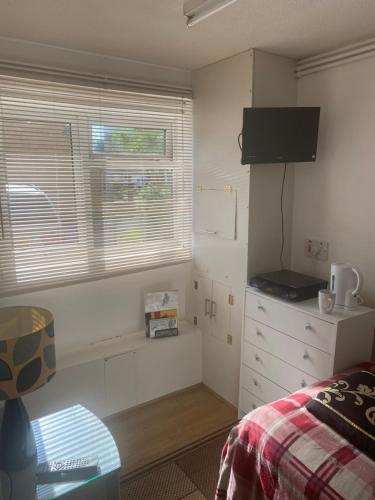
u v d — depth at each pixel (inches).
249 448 56.9
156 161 100.4
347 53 80.0
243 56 85.4
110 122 91.3
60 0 60.4
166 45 81.2
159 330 103.1
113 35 75.8
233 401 101.8
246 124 81.7
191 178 107.3
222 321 102.3
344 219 86.8
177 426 95.0
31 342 52.7
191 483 77.5
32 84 79.7
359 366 73.3
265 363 86.8
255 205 90.7
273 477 52.3
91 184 90.7
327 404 56.8
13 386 52.1
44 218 85.7
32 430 60.3
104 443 62.3
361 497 44.1
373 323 76.3
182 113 102.2
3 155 78.7
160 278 107.8
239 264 94.7
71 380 88.4
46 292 89.3
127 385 97.6
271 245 95.8
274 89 88.5
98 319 98.5
